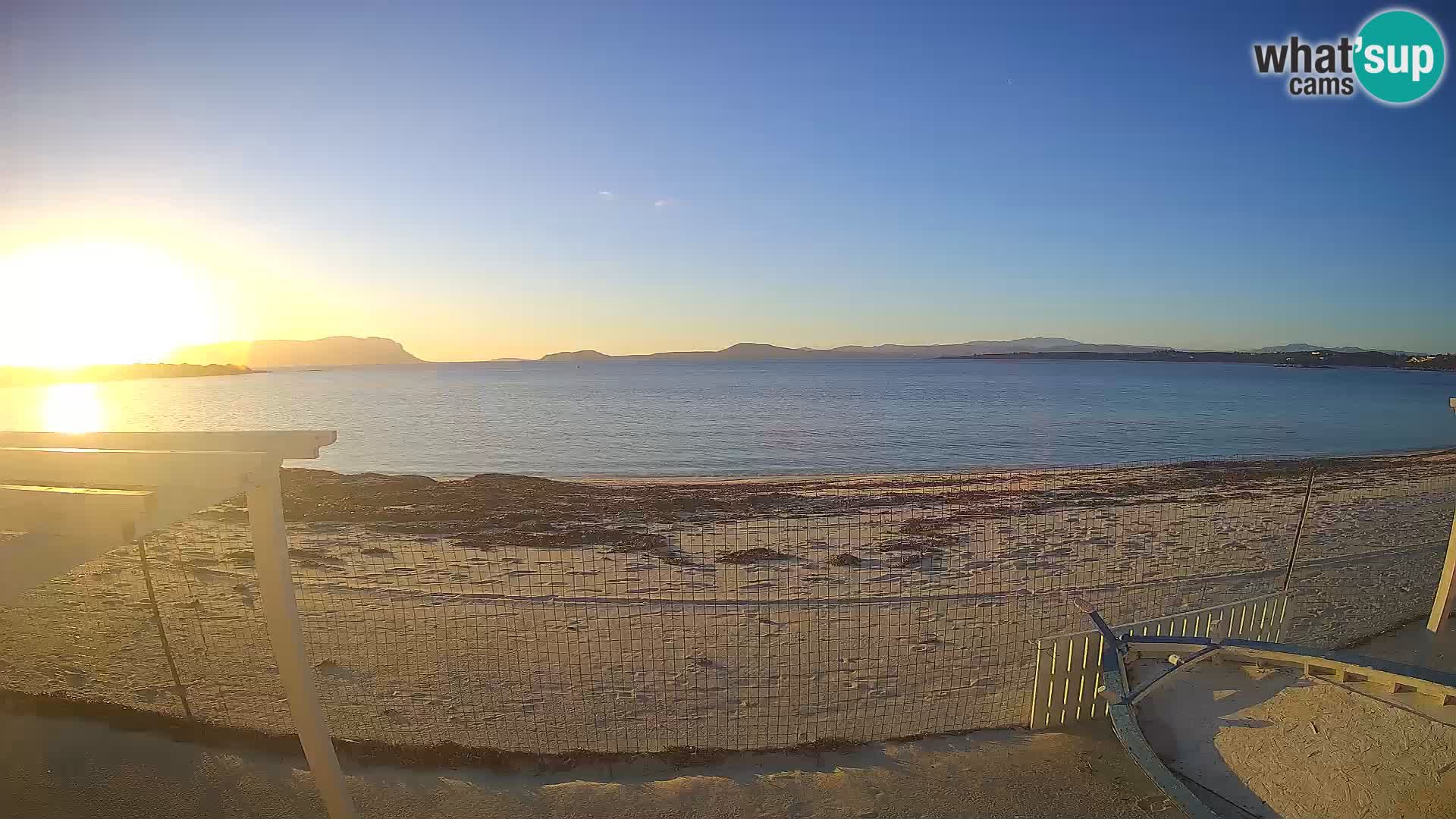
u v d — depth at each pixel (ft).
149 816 15.55
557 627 29.35
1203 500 58.85
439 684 23.68
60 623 29.32
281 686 23.13
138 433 12.05
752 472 96.68
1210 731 15.12
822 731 20.24
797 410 202.90
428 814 15.58
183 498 9.64
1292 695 15.78
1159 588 35.14
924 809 15.80
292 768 17.38
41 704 20.40
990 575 37.58
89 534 8.69
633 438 140.26
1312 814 12.66
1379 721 14.52
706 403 239.09
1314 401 230.07
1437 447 120.16
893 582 36.24
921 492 66.39
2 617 30.30
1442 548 42.16
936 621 30.27
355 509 58.39
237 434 11.90
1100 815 15.56
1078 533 46.98
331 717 21.16
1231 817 12.84
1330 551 41.83
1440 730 13.99
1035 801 16.11
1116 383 369.91
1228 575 37.24
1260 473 75.97
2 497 8.97
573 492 68.59
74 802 15.98
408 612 31.22
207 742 18.61
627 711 21.72
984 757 18.13
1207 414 182.09
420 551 43.52
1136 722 15.47
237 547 43.57
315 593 34.06
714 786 16.71
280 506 11.53
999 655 26.40
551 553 42.96
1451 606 28.86
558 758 17.95
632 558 41.63
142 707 21.36
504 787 16.70
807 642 27.68
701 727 20.58
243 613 30.45
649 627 29.40
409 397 297.94
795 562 40.63
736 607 32.19
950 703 22.13
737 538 47.09
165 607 31.35
